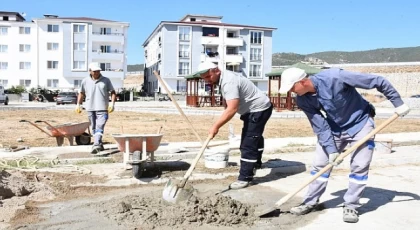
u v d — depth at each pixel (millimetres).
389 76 69312
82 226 5035
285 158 9758
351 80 5031
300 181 7715
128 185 7117
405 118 26719
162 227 5043
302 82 5148
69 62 66375
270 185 7355
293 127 19031
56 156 9125
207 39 67750
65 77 66750
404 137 14312
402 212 5770
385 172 8727
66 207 5809
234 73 6617
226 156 8414
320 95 5180
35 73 66312
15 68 66188
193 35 67250
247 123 7000
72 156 9133
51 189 6633
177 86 67625
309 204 5730
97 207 5762
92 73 9500
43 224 5098
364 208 5953
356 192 5402
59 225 5070
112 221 5199
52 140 13039
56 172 7695
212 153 8305
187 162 8867
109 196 6438
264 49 71750
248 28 69938
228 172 8102
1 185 6211
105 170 7980
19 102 51031
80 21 65875
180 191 5777
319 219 5453
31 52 66188
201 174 7816
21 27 65750
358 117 5309
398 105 5055
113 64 68750
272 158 9664
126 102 51562
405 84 67750
